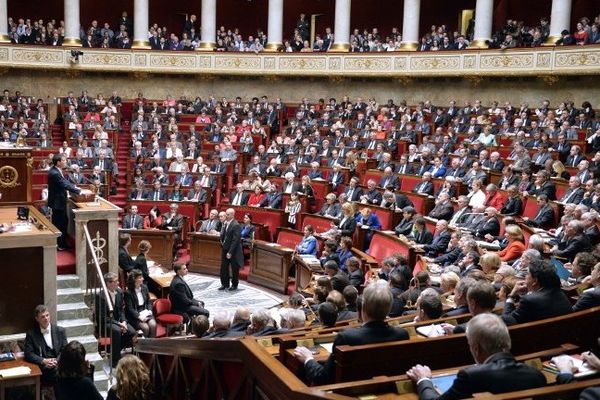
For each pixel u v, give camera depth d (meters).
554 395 3.28
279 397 3.71
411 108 24.16
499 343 3.57
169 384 6.01
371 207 15.04
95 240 10.83
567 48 21.55
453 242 11.27
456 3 28.33
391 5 29.39
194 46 28.34
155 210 17.34
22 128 22.22
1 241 8.98
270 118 24.41
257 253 15.16
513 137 18.08
